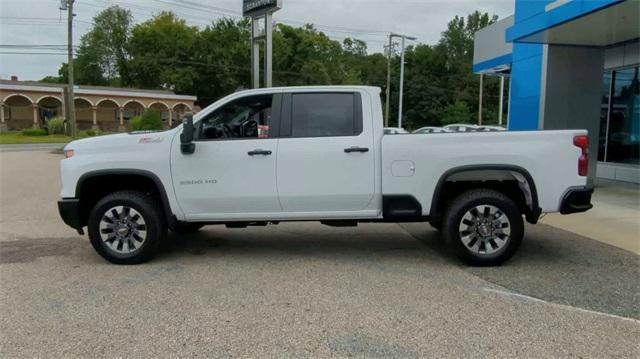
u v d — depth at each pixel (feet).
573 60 43.19
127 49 255.09
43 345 12.67
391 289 16.63
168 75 224.94
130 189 20.74
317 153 19.16
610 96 47.67
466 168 18.83
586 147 18.93
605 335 13.12
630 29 37.27
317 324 13.84
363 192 19.24
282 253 21.47
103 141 19.77
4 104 165.89
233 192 19.39
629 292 16.34
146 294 16.29
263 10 46.75
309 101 19.72
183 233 25.12
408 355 12.04
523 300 15.62
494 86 247.09
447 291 16.43
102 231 19.61
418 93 244.63
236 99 19.92
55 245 22.97
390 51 167.12
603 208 31.22
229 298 15.87
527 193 19.42
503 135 18.79
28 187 42.75
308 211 19.56
